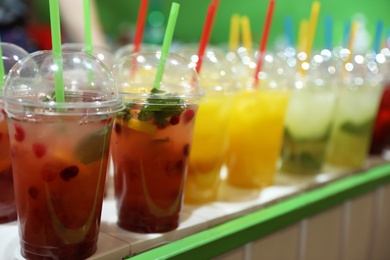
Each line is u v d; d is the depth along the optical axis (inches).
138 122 25.2
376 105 37.8
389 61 40.8
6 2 58.8
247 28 36.4
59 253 23.2
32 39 66.8
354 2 64.6
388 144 43.3
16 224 26.5
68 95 23.4
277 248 30.6
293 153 34.9
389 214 39.8
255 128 31.7
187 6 78.7
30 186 22.8
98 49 32.2
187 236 26.7
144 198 25.8
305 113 34.3
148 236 25.8
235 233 27.4
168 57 26.7
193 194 29.5
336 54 38.5
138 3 82.0
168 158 25.7
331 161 38.3
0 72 25.7
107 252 24.2
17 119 22.5
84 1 26.5
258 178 32.4
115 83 24.6
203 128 28.6
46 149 22.4
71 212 23.0
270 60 32.8
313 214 32.0
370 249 38.7
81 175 22.9
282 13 70.0
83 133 22.6
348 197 34.5
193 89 26.2
